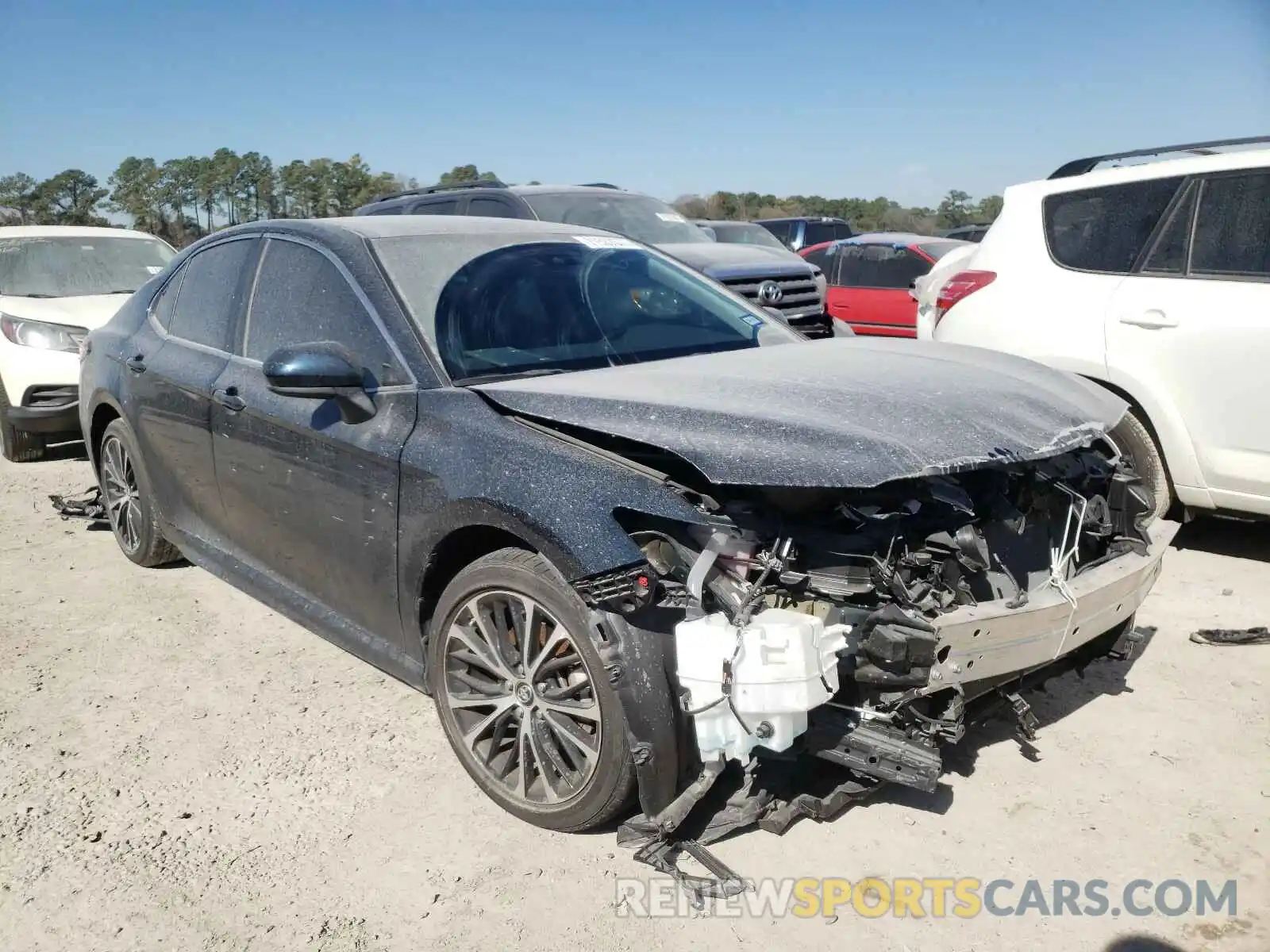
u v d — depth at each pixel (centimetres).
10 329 795
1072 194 539
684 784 274
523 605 289
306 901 271
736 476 254
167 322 475
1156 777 317
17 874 285
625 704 265
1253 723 348
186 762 343
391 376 333
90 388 523
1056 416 304
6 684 405
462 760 318
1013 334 544
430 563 311
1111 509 335
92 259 920
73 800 321
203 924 263
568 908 265
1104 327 510
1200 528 569
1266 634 411
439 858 288
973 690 275
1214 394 475
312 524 360
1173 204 500
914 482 268
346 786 326
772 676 249
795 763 297
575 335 362
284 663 421
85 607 486
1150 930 252
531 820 299
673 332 386
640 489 267
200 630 457
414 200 1047
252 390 386
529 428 297
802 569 268
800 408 281
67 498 688
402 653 339
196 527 457
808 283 1035
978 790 313
